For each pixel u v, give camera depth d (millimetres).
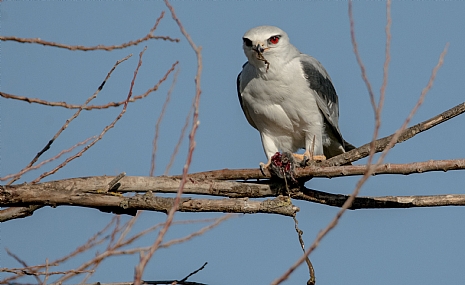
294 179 8688
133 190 8219
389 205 8656
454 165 7625
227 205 7629
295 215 7680
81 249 7383
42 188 7418
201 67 5047
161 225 7340
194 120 4984
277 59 11078
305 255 4590
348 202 4684
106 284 7227
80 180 7801
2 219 7984
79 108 6715
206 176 8945
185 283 7730
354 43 5465
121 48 6668
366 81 5336
